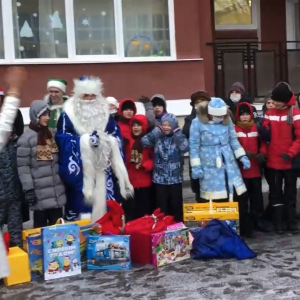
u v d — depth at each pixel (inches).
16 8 338.6
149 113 242.2
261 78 404.8
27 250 180.4
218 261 191.8
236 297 157.0
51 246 178.7
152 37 365.4
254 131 226.2
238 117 227.1
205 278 174.1
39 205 195.3
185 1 364.2
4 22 334.0
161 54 367.2
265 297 156.4
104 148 205.2
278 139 223.1
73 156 199.9
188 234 196.9
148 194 227.5
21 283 176.2
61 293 165.8
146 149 223.6
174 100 364.5
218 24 437.4
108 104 223.5
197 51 369.4
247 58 401.1
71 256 181.8
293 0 443.5
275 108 225.8
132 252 193.6
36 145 193.8
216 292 161.5
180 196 222.8
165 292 162.9
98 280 176.1
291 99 221.9
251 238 221.5
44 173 195.3
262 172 253.9
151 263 190.2
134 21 361.4
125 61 354.6
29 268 178.4
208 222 203.0
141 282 172.6
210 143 215.8
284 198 230.4
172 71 364.2
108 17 357.4
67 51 349.7
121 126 229.1
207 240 196.2
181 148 218.7
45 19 345.7
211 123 216.2
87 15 353.4
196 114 228.8
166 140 219.6
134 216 228.5
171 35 364.5
